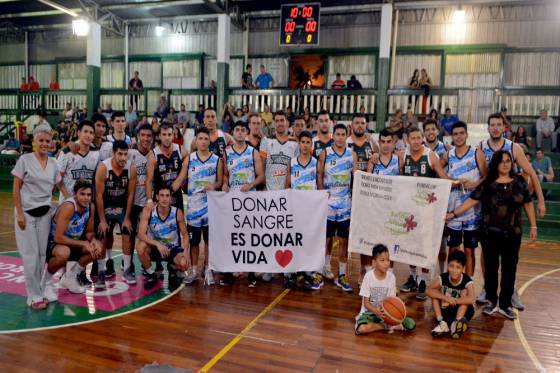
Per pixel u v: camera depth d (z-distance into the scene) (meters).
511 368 3.10
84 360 3.02
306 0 13.69
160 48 16.66
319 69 15.03
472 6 13.48
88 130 4.58
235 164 4.72
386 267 3.64
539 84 13.09
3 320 3.65
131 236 4.76
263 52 15.57
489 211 4.02
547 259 6.42
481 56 13.45
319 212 4.56
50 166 3.99
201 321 3.74
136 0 14.02
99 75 15.23
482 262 4.34
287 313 3.98
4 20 17.12
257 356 3.15
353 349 3.31
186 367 2.96
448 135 11.52
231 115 12.20
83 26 13.84
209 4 13.12
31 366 2.93
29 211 3.86
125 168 4.54
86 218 4.28
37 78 18.50
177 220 4.57
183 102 14.82
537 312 4.21
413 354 3.27
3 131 16.70
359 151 4.93
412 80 12.88
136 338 3.38
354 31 14.64
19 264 5.23
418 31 14.01
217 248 4.64
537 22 13.05
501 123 4.20
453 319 3.74
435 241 4.19
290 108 12.41
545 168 9.54
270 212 4.59
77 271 4.42
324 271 5.04
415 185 4.26
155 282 4.66
